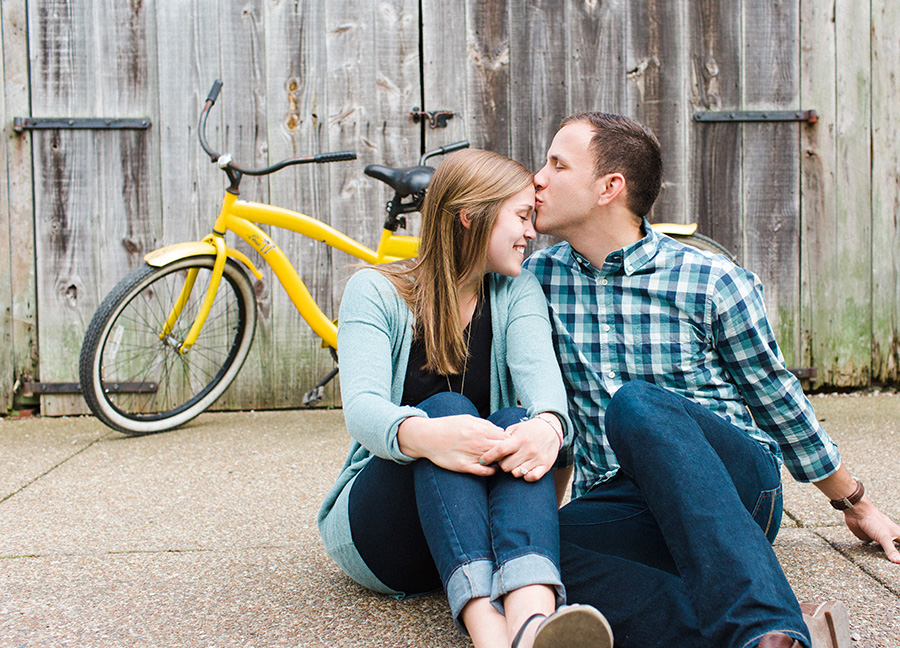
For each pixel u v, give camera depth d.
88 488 2.22
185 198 3.27
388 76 3.29
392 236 2.89
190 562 1.65
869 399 3.37
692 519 1.06
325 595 1.47
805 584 1.46
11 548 1.74
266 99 3.27
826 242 3.45
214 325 3.34
